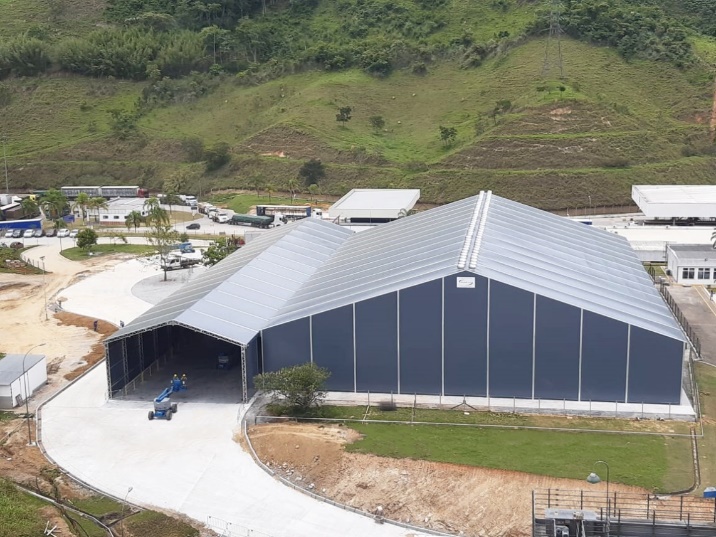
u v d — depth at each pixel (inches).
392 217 4699.8
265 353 2217.0
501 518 1600.6
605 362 2044.8
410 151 6525.6
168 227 4173.2
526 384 2089.1
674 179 5649.6
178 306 2381.9
